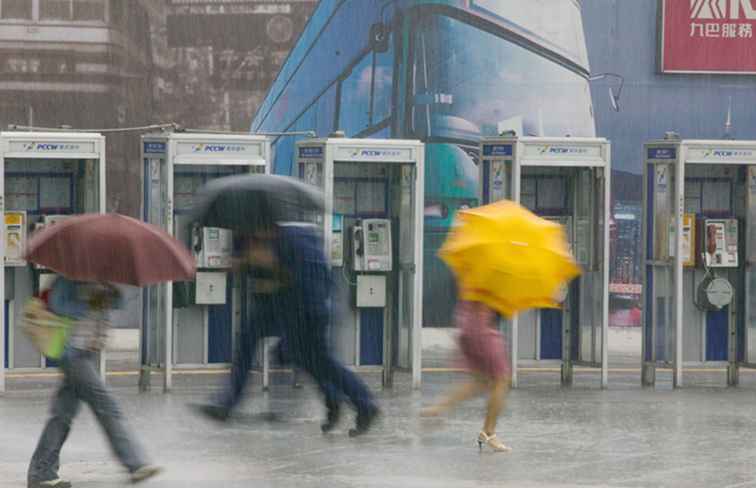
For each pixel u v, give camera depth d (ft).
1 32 139.64
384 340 106.22
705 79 147.54
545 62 144.66
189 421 85.61
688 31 147.23
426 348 133.28
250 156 100.53
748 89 148.05
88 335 61.77
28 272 101.91
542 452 75.46
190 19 142.41
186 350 105.09
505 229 73.56
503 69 143.95
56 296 61.87
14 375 111.34
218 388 102.22
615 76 146.20
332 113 143.33
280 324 74.90
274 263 74.28
